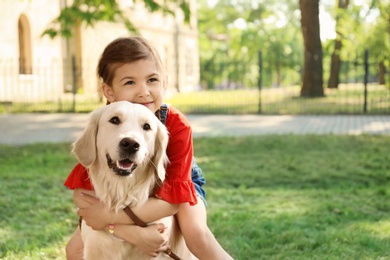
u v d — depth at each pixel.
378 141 12.91
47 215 6.32
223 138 13.40
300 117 19.38
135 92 3.47
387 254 5.20
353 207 6.94
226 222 6.12
